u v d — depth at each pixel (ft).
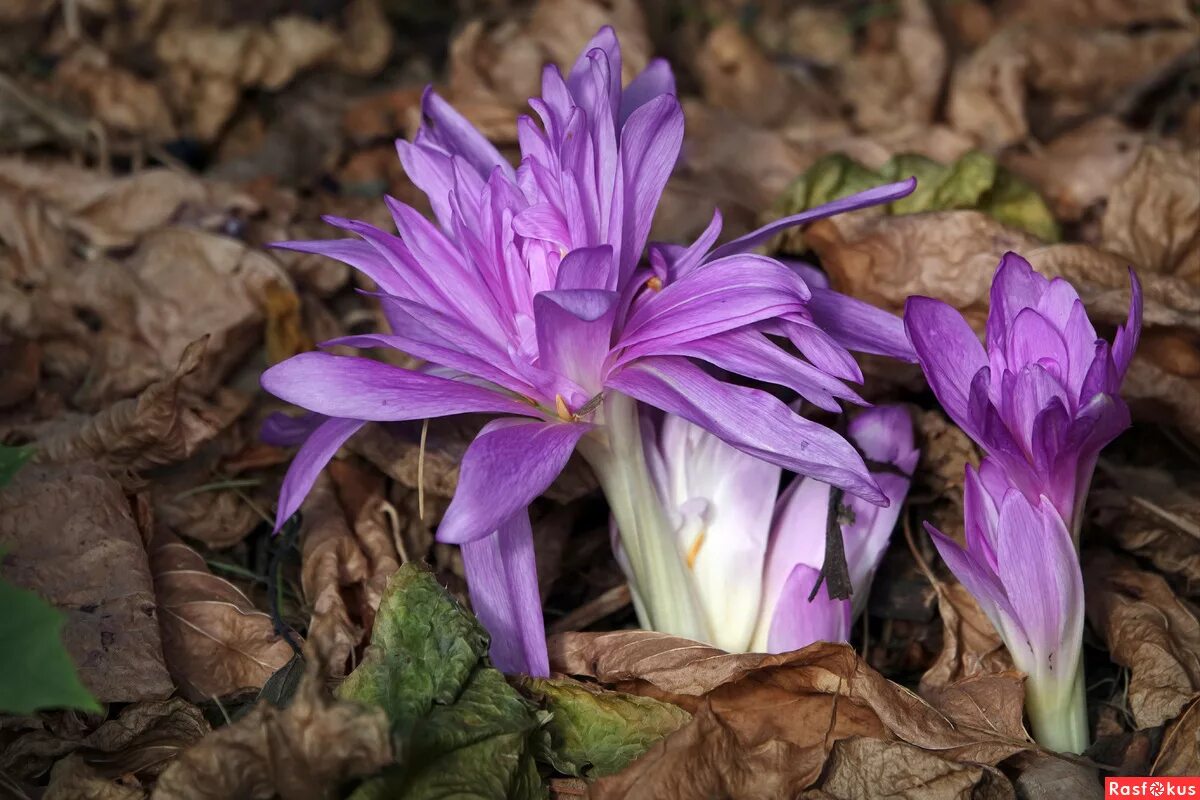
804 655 1.43
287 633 1.52
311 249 1.49
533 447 1.40
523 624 1.46
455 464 1.62
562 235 1.43
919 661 1.60
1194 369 1.67
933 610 1.60
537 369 1.42
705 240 1.50
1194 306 1.67
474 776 1.36
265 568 1.66
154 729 1.45
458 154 1.54
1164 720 1.46
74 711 1.45
